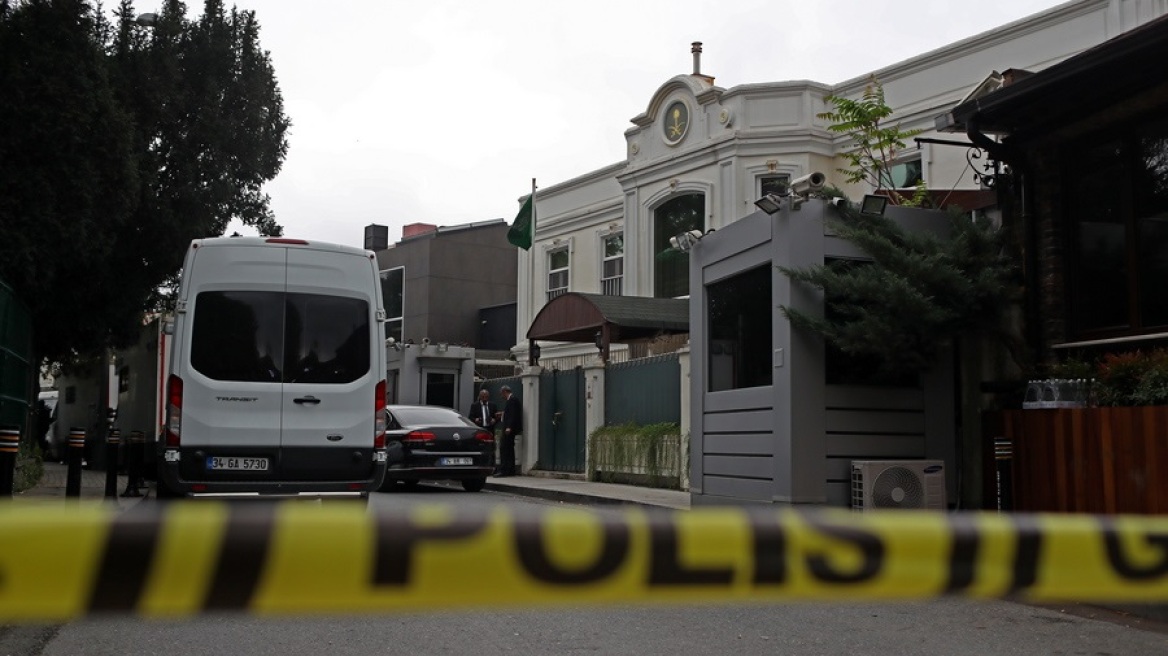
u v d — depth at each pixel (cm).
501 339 3088
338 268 980
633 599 148
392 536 137
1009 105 908
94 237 1414
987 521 168
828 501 966
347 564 135
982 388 975
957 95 1650
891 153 1317
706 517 157
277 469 934
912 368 960
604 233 2292
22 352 1378
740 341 1104
